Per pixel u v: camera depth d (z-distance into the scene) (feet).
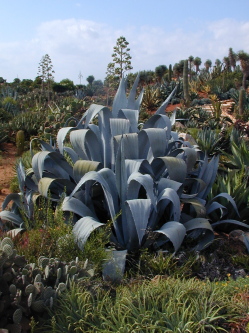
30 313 10.90
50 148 21.03
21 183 19.31
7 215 18.42
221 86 119.85
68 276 11.78
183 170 17.83
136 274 14.32
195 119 61.57
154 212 17.30
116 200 17.44
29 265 11.66
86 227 15.05
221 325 10.39
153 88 108.37
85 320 10.51
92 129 20.61
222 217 20.72
